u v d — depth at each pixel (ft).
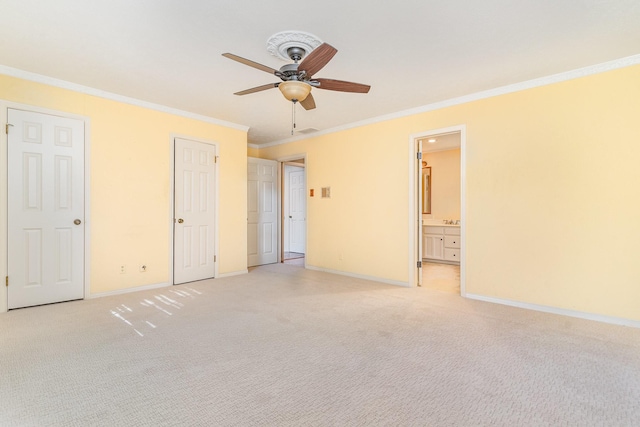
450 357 7.50
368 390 6.16
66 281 11.59
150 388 6.18
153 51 9.01
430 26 7.70
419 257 14.48
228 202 16.57
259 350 7.87
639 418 5.30
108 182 12.45
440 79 10.88
